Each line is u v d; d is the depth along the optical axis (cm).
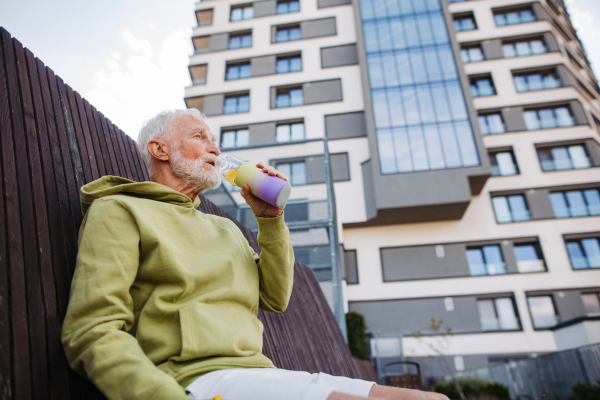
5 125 85
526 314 1187
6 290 70
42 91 105
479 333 1178
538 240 1273
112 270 73
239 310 95
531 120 1432
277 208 109
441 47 1384
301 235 450
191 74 1698
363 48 1425
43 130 99
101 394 83
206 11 1781
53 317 79
